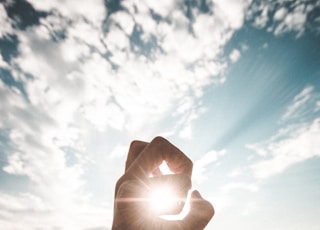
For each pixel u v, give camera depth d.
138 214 0.60
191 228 0.60
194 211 0.63
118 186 0.71
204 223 0.63
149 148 0.74
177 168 0.74
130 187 0.63
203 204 0.65
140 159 0.72
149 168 0.72
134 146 0.81
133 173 0.70
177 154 0.75
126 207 0.61
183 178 0.64
